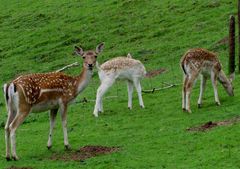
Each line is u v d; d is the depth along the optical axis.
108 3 45.66
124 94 25.14
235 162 13.41
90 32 40.62
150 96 24.00
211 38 33.97
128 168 13.59
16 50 39.66
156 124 18.42
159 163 13.81
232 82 22.77
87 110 22.59
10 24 45.59
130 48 35.94
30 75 14.93
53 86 14.95
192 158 13.98
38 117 22.17
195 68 19.34
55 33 41.62
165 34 37.31
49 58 37.41
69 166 13.98
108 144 16.17
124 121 19.59
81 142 16.78
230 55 24.98
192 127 17.12
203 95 22.16
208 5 40.22
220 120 17.55
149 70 30.52
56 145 16.56
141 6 43.47
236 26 35.09
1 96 29.58
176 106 21.14
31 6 49.44
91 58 15.70
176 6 41.62
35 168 13.91
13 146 14.60
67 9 46.47
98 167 13.77
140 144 15.73
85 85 15.71
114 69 21.05
